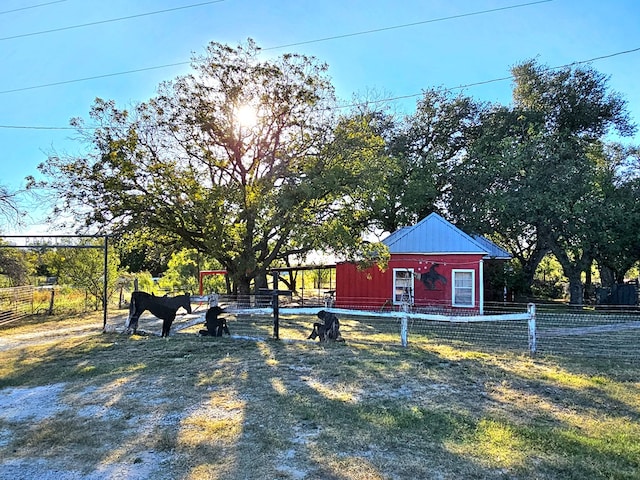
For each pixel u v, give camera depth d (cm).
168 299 1170
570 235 2133
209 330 1122
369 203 1789
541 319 1605
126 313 1845
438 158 2847
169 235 1739
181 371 782
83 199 1455
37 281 2722
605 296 2128
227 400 617
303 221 1540
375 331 1320
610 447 460
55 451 459
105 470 415
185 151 1606
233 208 1527
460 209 2488
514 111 2702
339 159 1595
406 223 2727
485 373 769
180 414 563
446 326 1441
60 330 1377
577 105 2680
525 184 2172
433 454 444
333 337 1048
